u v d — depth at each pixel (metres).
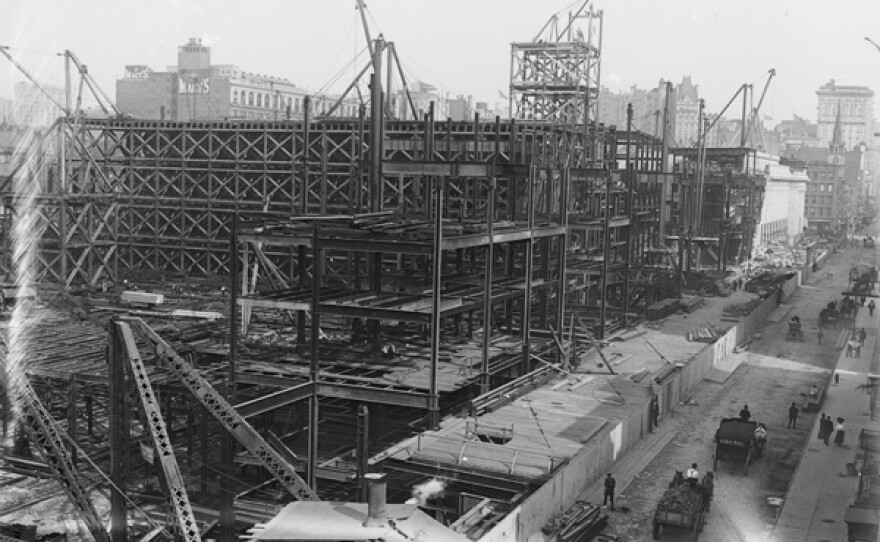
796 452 45.53
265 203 83.25
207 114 134.00
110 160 91.00
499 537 28.64
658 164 106.12
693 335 66.75
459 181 77.12
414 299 45.06
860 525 31.66
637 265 86.38
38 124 112.56
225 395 40.50
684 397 55.56
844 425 49.84
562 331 55.22
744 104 124.50
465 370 45.44
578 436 39.75
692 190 108.56
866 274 112.06
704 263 119.94
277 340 51.38
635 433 45.28
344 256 78.12
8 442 41.12
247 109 139.25
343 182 84.44
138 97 132.50
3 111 110.69
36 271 73.00
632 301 84.38
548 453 36.84
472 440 38.12
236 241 41.69
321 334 55.47
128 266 90.50
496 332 59.31
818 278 122.69
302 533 18.88
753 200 123.31
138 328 29.45
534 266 67.25
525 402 45.56
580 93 94.00
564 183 56.53
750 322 79.44
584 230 78.31
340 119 85.62
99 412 47.97
